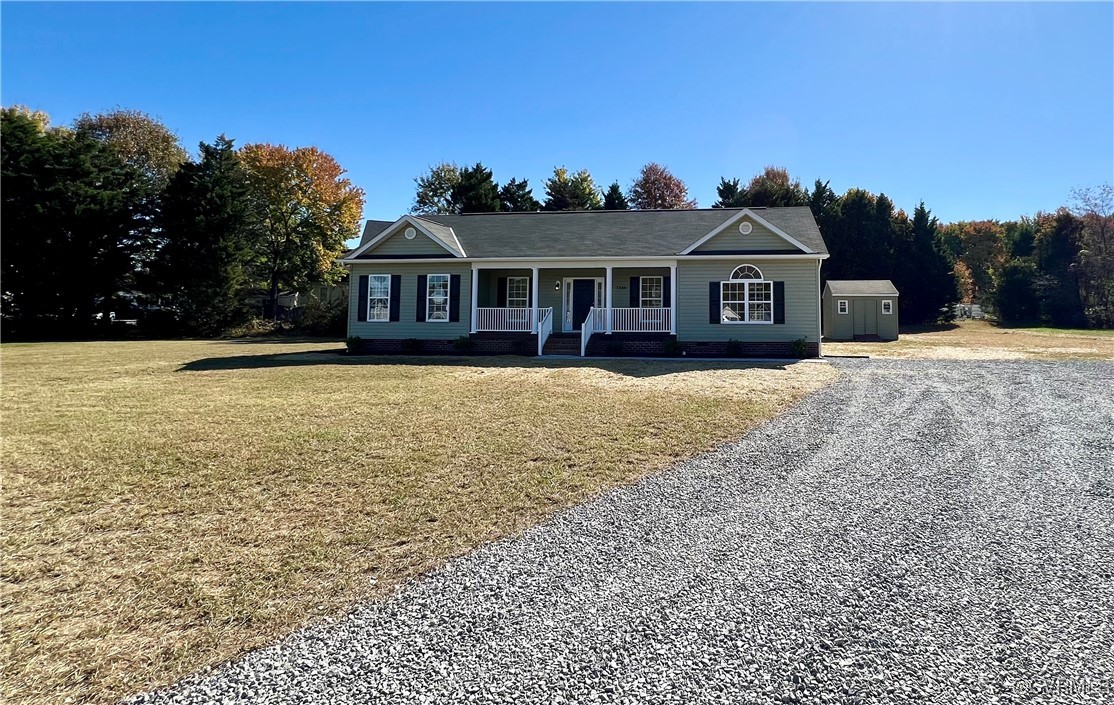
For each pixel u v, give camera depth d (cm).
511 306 2000
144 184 3275
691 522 410
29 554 357
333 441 621
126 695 231
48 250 2869
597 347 1703
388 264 1834
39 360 1594
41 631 275
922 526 398
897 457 565
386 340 1830
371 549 366
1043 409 769
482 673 243
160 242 3241
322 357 1659
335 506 439
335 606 299
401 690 232
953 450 586
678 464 547
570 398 884
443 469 529
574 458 565
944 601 299
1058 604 294
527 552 362
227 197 3219
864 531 391
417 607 297
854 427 688
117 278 3133
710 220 1898
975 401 835
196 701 226
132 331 3139
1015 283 3778
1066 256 3709
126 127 3819
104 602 301
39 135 2964
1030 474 506
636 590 314
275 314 3969
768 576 329
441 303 1816
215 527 399
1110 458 548
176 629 277
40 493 462
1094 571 329
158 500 449
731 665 247
